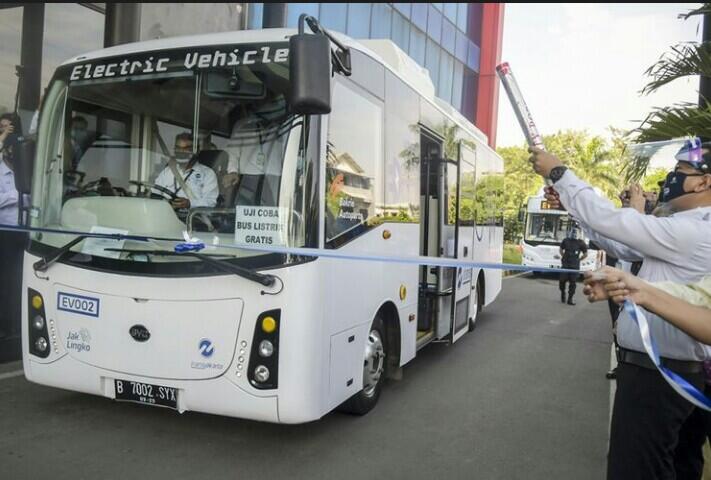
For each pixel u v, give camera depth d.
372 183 5.14
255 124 4.20
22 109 8.02
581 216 2.72
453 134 7.80
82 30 8.93
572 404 6.28
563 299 13.88
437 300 7.25
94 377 4.31
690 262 2.65
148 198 4.35
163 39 4.59
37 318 4.50
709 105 4.67
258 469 4.24
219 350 4.00
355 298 4.77
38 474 3.97
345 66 4.20
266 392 3.94
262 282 3.89
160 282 4.11
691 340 2.72
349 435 5.00
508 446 4.99
